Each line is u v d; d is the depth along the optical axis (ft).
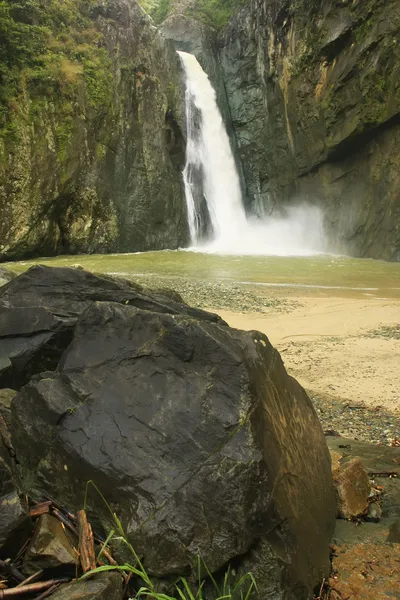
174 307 13.25
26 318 12.16
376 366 25.80
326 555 9.25
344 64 78.33
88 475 8.71
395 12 70.69
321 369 25.35
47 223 79.82
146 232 93.40
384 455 14.80
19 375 12.03
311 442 10.59
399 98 72.08
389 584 8.88
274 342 30.81
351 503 11.01
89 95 85.10
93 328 10.30
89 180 84.74
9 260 75.31
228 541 7.85
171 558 7.91
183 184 101.04
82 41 88.02
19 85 77.15
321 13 81.51
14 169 74.84
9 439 9.84
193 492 8.17
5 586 7.59
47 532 8.00
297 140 91.91
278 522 8.18
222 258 80.53
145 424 8.93
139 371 9.57
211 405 8.89
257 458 8.28
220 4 126.00
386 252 77.25
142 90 93.56
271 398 9.68
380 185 78.48
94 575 7.59
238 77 112.06
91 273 13.29
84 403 9.35
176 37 116.37
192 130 104.63
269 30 96.73
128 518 8.25
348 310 40.29
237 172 112.47
